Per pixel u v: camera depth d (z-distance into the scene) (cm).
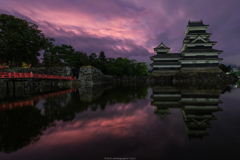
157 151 451
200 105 1168
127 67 7250
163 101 1370
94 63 6278
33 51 4147
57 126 698
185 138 546
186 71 4344
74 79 4362
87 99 1527
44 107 1130
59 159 415
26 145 503
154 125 704
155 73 4841
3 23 3622
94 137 569
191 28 4766
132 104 1246
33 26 4162
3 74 2241
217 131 617
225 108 1055
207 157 410
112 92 2203
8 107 1128
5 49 3609
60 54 4812
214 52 4275
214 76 4088
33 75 2642
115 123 742
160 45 5081
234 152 435
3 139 550
